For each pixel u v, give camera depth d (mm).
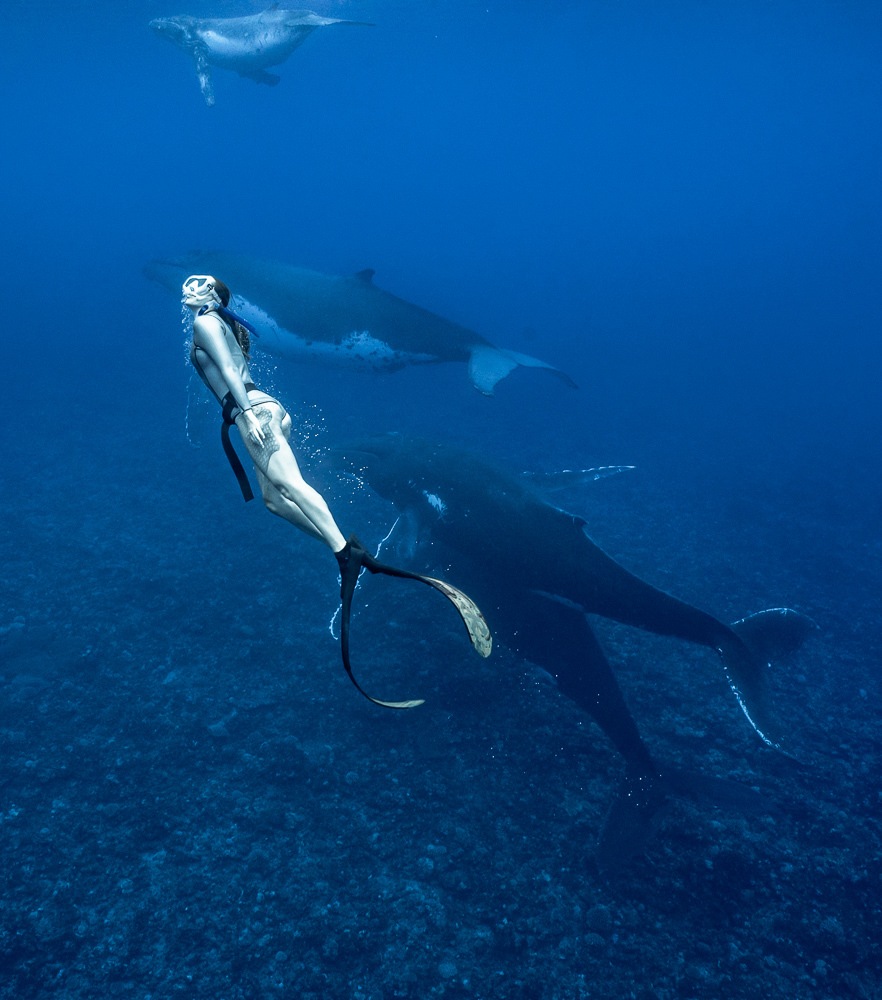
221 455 15406
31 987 5738
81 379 22062
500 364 10180
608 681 7598
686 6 32594
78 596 10438
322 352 11625
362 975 5992
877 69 53938
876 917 6758
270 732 8305
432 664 9328
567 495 15516
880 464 20234
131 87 60438
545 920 6531
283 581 10961
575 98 90000
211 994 5773
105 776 7625
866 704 9641
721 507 15805
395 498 9070
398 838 7215
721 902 6820
